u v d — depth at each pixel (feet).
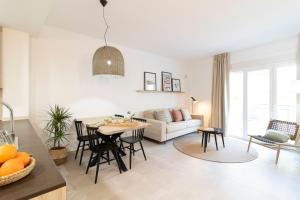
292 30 10.72
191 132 16.55
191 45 13.75
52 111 10.05
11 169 2.29
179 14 8.69
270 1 7.50
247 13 8.55
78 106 11.57
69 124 11.15
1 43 7.95
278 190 6.97
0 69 7.98
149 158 10.29
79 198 6.35
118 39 12.44
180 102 19.43
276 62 12.86
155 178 7.88
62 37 10.76
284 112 12.84
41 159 3.18
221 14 8.66
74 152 11.07
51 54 10.40
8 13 6.70
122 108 14.08
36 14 6.81
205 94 18.06
